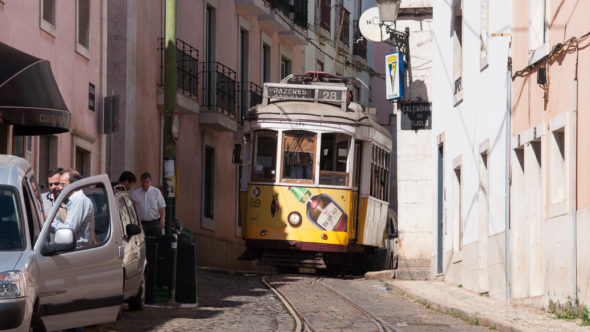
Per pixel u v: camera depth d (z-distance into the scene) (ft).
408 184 84.33
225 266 105.70
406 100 84.38
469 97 69.51
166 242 53.26
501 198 60.49
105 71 73.97
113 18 79.30
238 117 110.32
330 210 83.51
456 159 73.46
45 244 33.58
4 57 50.34
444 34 78.84
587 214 45.85
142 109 82.64
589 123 45.68
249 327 44.91
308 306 55.77
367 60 161.99
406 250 84.23
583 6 46.88
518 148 57.52
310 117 84.28
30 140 60.08
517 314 49.85
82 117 69.00
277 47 123.24
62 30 65.05
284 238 83.51
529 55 55.31
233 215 110.73
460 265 71.20
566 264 48.83
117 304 37.52
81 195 36.63
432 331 45.65
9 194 33.71
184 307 52.39
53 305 33.32
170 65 62.49
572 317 47.24
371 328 45.96
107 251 36.91
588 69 45.93
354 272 95.35
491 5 63.98
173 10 62.69
